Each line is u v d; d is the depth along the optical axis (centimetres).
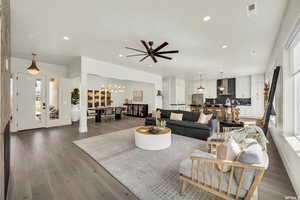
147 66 598
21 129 482
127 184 185
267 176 206
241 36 301
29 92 501
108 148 315
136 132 329
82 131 461
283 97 261
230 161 135
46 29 274
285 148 237
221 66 593
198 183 151
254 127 241
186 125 405
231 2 193
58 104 566
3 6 128
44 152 294
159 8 207
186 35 297
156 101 822
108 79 954
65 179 199
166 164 240
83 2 195
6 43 157
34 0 190
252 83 802
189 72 740
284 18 226
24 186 182
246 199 127
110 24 255
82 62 453
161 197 161
